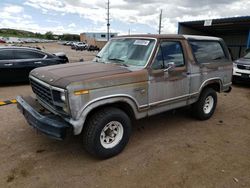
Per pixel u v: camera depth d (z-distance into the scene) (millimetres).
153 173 3209
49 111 3492
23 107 3674
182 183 3014
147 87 3740
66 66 3906
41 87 3547
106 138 3484
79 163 3420
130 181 3027
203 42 4887
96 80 3146
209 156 3705
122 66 3830
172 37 4184
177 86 4273
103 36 73062
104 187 2902
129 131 3705
